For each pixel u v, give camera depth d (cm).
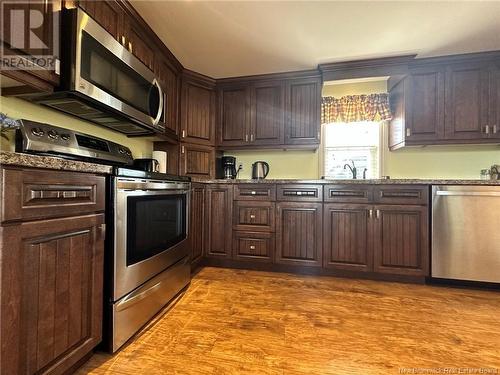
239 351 127
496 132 237
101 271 119
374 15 188
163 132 217
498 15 187
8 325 80
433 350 128
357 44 226
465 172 270
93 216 114
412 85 254
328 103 295
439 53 240
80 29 125
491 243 206
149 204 153
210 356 123
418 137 254
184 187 202
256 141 290
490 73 239
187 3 174
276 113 286
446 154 274
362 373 112
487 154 266
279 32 209
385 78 268
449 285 219
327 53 241
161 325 150
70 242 103
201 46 229
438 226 215
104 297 123
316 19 192
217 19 192
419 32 208
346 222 235
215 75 287
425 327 150
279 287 212
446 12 184
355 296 195
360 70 258
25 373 85
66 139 147
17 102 137
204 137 290
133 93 171
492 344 134
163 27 202
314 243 241
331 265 237
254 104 291
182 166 270
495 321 158
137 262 140
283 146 284
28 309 86
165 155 255
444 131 248
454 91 246
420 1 173
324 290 206
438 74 249
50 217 94
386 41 221
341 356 123
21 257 84
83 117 171
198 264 265
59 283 98
